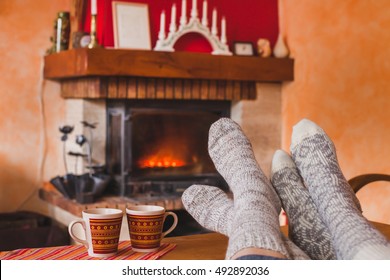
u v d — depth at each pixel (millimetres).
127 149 3387
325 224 1070
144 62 3270
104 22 3355
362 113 3334
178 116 3607
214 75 3492
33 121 3633
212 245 1124
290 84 3828
